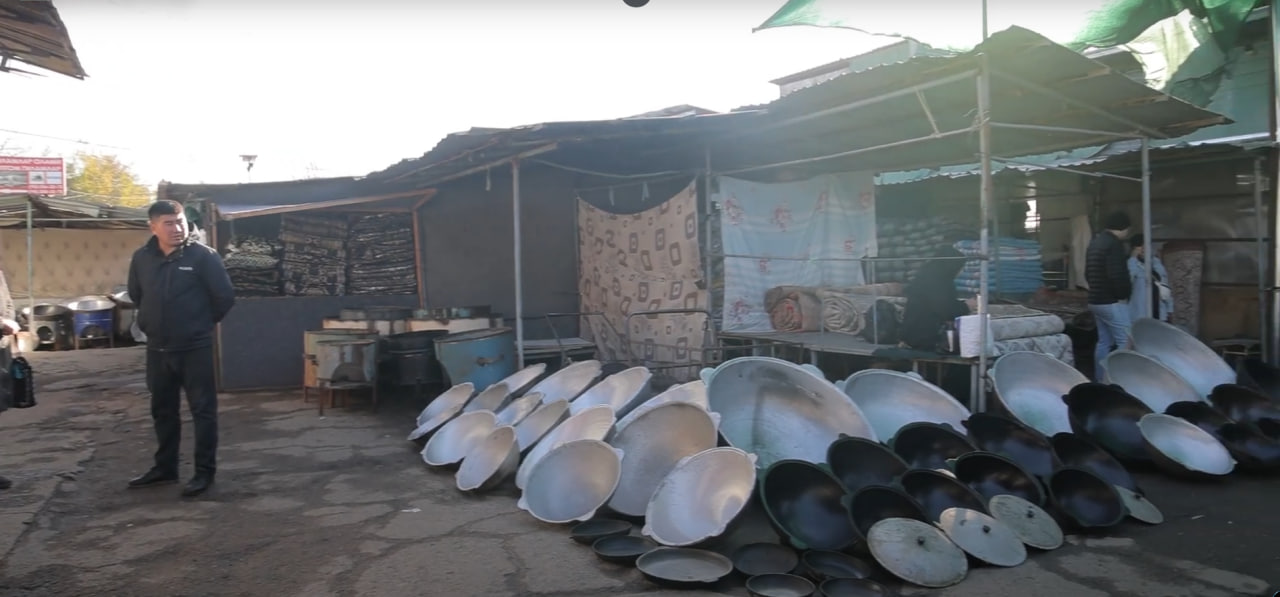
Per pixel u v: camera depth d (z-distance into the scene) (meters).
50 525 4.18
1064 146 7.68
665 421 4.62
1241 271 8.57
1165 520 4.02
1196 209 8.95
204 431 4.75
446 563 3.63
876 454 4.29
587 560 3.65
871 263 8.13
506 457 4.70
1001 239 8.72
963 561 3.37
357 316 8.07
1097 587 3.24
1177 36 8.83
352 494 4.74
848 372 7.12
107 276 16.61
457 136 6.38
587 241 9.31
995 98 5.88
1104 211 9.78
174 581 3.45
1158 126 7.08
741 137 6.98
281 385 8.65
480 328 8.02
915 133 7.03
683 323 7.72
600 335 9.00
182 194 8.79
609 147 7.13
